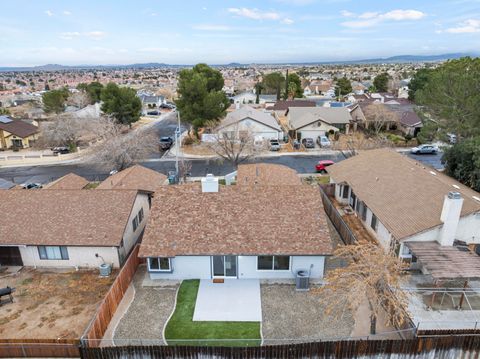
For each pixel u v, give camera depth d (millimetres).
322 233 20656
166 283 20453
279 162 45875
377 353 14102
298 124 56656
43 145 55625
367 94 97938
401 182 25875
